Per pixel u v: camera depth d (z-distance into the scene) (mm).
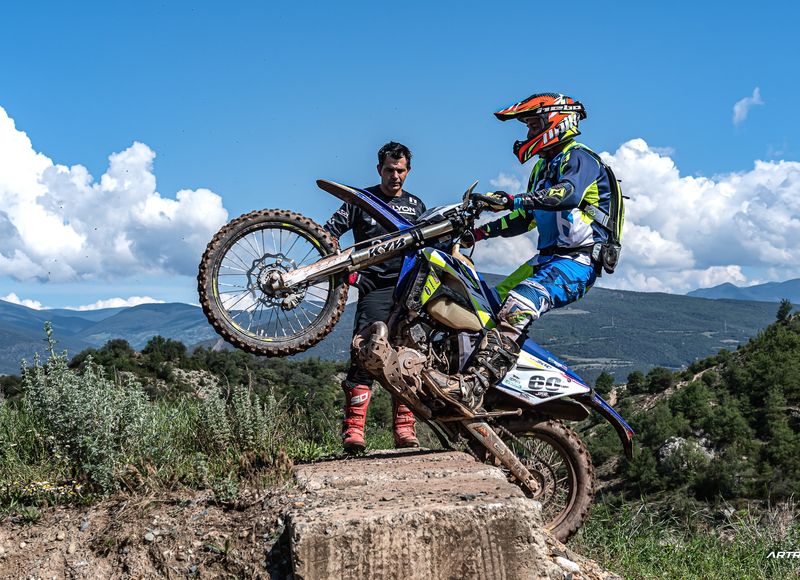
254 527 3443
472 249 4648
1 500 3926
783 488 42438
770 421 59719
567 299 4520
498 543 3045
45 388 4250
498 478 3738
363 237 4871
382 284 4711
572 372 4602
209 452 4461
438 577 2982
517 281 4809
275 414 4961
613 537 5582
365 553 2939
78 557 3504
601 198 4633
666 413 66250
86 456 4109
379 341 4055
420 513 3008
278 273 4219
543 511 4668
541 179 4742
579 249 4566
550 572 3234
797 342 75250
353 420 4664
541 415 4582
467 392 4199
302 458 4703
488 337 4289
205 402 4680
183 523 3582
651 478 46812
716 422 60406
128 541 3498
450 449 4719
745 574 5195
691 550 5461
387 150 4969
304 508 3256
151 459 4176
